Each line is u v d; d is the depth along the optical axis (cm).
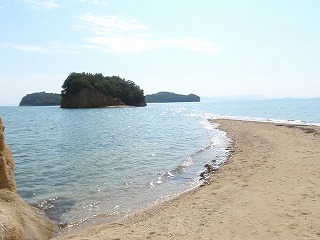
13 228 666
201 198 977
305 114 6319
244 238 638
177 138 2844
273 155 1616
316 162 1345
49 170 1545
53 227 832
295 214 740
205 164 1595
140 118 6356
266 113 7156
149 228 755
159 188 1193
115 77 14862
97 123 5088
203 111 9619
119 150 2181
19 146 2497
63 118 6688
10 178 846
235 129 3175
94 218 897
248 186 1048
